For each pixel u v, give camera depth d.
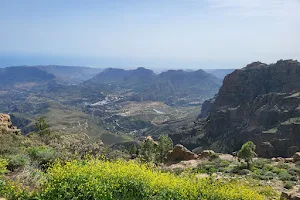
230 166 27.67
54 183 9.50
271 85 128.12
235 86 136.88
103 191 9.41
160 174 12.60
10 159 12.83
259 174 23.59
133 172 11.16
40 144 24.28
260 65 140.62
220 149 104.56
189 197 11.52
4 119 34.59
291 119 90.31
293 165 29.39
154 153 38.47
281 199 14.88
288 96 104.19
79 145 23.11
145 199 10.45
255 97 128.25
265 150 80.94
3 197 8.97
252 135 97.69
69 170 10.05
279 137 85.12
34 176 10.97
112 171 10.66
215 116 123.12
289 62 128.25
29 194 9.41
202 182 12.82
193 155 36.19
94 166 10.95
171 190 11.21
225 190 12.78
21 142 23.66
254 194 13.38
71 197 9.16
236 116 118.88
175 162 36.19
